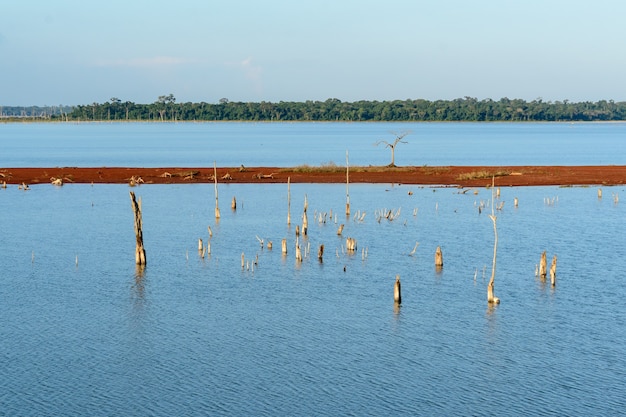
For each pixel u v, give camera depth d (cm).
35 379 4441
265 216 10131
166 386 4362
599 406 4125
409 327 5394
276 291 6347
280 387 4356
